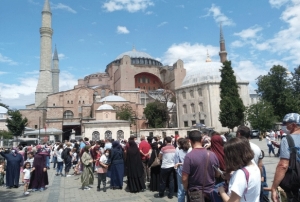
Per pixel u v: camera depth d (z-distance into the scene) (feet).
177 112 226.79
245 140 11.41
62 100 245.24
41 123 229.25
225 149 11.42
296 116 15.64
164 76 309.22
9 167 45.42
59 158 58.08
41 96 262.88
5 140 140.97
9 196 38.17
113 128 147.84
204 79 218.38
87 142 62.69
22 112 227.40
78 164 58.54
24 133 164.25
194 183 16.39
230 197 10.52
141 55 338.34
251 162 11.29
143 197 32.19
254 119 138.31
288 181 14.28
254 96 278.26
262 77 194.70
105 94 273.13
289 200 14.53
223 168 18.99
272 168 48.52
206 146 26.12
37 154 41.83
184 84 232.94
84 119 206.69
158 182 35.35
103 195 34.99
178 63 287.28
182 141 25.68
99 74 325.62
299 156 14.16
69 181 49.47
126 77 276.00
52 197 35.55
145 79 313.12
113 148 39.01
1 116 221.05
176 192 33.30
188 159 16.58
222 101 161.58
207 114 200.54
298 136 14.78
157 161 34.94
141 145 42.39
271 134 68.44
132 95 254.47
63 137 224.74
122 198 32.45
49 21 275.59
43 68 269.23
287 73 170.71
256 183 10.68
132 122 203.51
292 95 182.50
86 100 249.75
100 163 38.01
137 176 35.65
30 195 37.93
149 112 209.36
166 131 169.89
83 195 35.81
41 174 41.34
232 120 155.53
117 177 38.29
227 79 165.48
